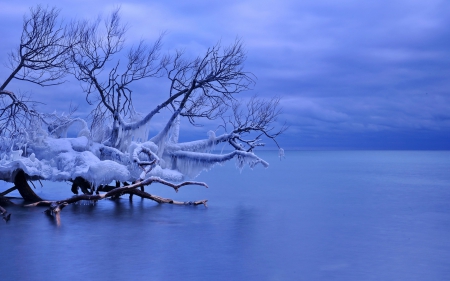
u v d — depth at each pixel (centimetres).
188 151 3234
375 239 2116
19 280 1451
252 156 3120
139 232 2138
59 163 2903
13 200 3073
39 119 3005
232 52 3066
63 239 1977
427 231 2336
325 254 1822
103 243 1916
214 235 2114
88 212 2650
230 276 1523
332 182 5603
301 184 5238
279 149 3291
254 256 1766
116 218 2473
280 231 2250
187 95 3050
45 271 1536
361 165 11731
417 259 1766
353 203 3459
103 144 3166
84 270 1553
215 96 3139
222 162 3170
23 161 2809
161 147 3133
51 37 2939
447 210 3103
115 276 1497
